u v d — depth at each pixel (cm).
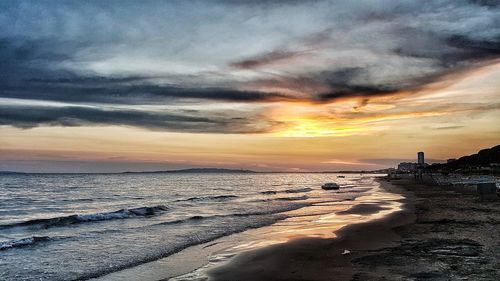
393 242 1551
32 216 3503
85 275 1267
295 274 1166
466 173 11656
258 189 8681
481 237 1545
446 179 8169
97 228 2389
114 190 8100
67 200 5359
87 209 4128
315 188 8831
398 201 3862
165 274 1258
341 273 1127
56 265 1409
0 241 1967
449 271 1055
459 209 2686
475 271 1046
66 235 2112
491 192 3919
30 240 1886
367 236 1741
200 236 1992
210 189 8669
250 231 2148
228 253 1535
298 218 2728
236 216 2917
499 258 1188
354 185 10325
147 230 2241
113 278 1223
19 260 1494
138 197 5897
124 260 1470
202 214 3145
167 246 1739
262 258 1402
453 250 1318
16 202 5031
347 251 1431
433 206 3002
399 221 2197
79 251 1655
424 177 10762
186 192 7356
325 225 2241
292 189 8469
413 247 1415
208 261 1416
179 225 2438
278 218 2752
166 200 5169
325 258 1346
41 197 5944
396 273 1069
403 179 13425
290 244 1630
